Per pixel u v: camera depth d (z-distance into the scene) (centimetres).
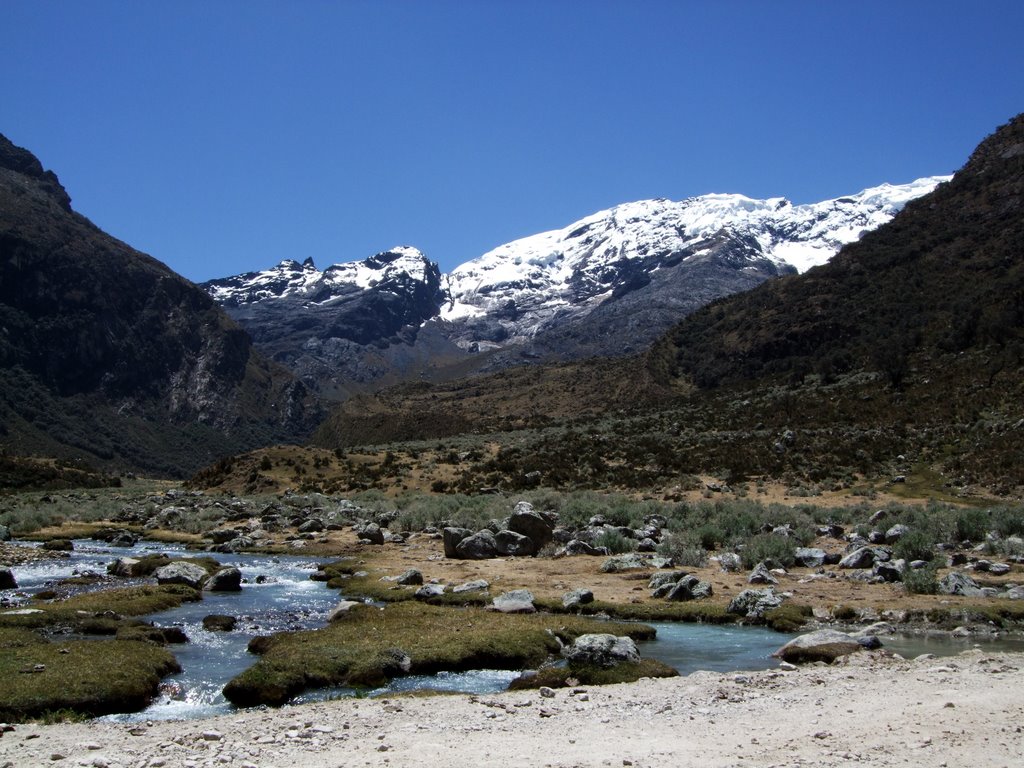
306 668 1861
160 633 2262
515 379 17250
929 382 8838
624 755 1223
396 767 1176
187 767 1172
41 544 4834
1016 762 1169
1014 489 5909
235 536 5238
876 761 1177
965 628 2412
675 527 4581
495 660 2048
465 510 5675
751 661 2072
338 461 9669
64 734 1409
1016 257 11438
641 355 15312
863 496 6209
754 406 10019
